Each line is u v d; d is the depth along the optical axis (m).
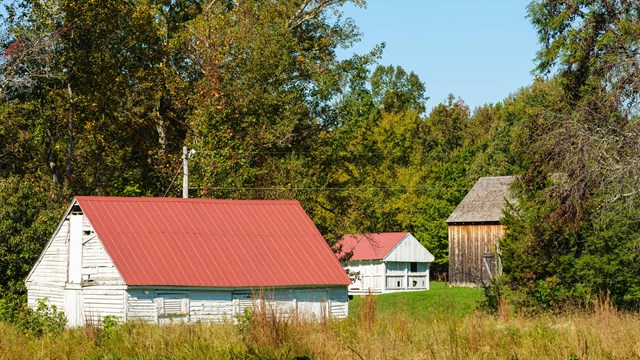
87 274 31.41
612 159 28.78
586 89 30.50
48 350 18.95
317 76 48.31
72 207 32.53
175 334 20.06
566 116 30.16
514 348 16.59
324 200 46.53
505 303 24.41
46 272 33.84
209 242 32.91
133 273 29.94
